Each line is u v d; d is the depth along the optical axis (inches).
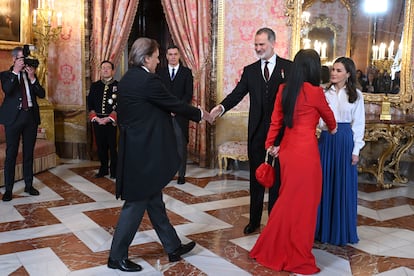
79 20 284.2
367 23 242.8
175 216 180.9
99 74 281.3
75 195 209.2
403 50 241.0
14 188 217.9
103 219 175.8
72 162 284.7
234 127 270.1
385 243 155.6
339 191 148.7
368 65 244.8
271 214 135.9
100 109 241.0
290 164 130.8
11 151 196.7
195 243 150.2
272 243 134.1
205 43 263.0
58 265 133.7
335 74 147.7
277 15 255.3
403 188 232.5
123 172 124.2
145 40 124.3
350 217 151.0
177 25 266.5
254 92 155.4
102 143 242.2
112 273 128.7
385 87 245.1
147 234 160.2
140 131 122.6
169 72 225.1
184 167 232.7
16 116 195.6
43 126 267.1
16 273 128.1
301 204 130.2
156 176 123.4
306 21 249.4
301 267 130.2
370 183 242.5
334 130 137.1
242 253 144.3
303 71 129.6
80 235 158.6
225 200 204.2
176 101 125.5
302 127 131.3
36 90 202.1
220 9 259.6
